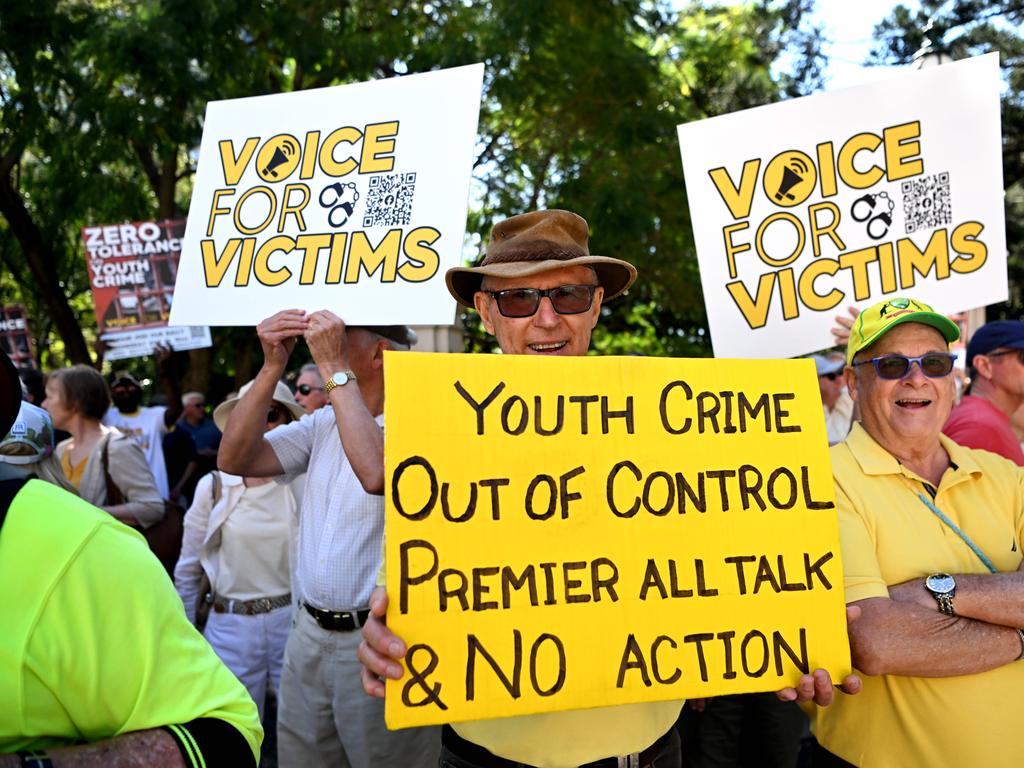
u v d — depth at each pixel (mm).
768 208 3061
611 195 9414
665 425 1929
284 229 2707
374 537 2666
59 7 8836
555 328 2201
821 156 3039
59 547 1267
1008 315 18188
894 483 2172
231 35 8961
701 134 3111
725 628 1863
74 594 1263
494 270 2156
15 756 1171
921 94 2994
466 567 1790
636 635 1829
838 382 6523
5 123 9945
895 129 3002
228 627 3754
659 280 11539
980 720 1979
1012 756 1976
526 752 1906
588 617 1817
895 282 2988
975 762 1974
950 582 1964
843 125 3029
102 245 7488
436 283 2555
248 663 3736
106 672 1274
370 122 2688
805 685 1865
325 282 2645
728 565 1890
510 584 1801
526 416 1873
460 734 1998
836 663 1887
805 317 3029
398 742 2689
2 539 1247
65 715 1275
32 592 1238
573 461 1874
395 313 2570
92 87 9258
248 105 2801
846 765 2139
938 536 2111
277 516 3750
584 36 9836
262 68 9688
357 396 2453
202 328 7664
